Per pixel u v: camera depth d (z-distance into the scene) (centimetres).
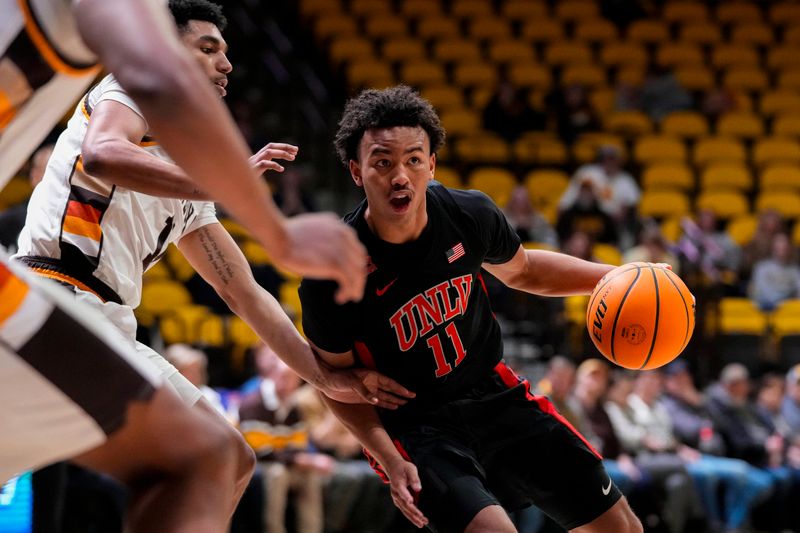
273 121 1959
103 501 966
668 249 1545
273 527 1040
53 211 398
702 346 1484
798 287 1675
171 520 243
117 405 234
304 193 1634
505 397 498
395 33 2253
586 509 496
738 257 1736
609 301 480
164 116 202
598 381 1223
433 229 471
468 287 484
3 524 653
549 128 1998
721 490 1304
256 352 1103
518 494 512
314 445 1117
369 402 473
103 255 399
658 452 1251
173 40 210
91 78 246
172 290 1405
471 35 2312
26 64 232
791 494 1354
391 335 476
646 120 2117
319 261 218
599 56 2319
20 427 231
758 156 2103
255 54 2114
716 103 2194
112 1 210
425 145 455
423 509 464
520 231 1609
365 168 454
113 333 245
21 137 249
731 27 2512
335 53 2156
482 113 2002
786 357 1570
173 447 248
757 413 1377
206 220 457
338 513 1098
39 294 227
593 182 1783
